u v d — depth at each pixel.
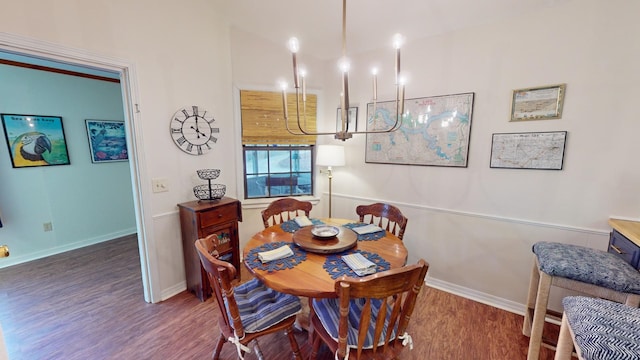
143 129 2.08
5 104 2.80
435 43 2.36
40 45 1.58
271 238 1.85
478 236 2.33
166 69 2.19
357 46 2.78
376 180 2.88
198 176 2.50
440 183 2.48
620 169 1.77
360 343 1.13
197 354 1.74
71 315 2.10
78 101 3.31
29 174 3.00
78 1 1.71
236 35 2.69
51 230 3.20
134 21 1.98
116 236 3.79
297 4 2.28
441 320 2.09
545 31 1.91
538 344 1.57
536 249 1.76
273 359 1.71
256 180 3.11
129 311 2.15
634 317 0.98
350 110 2.98
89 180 3.48
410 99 2.55
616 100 1.74
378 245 1.72
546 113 1.95
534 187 2.05
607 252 1.71
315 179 3.32
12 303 2.25
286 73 2.99
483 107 2.19
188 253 2.35
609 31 1.72
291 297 1.56
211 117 2.56
